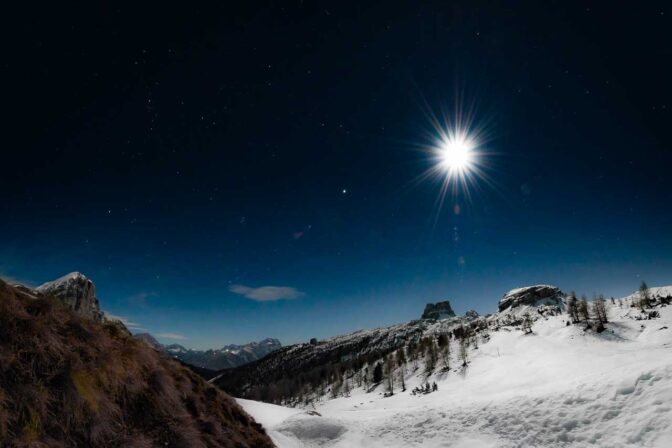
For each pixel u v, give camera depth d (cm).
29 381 572
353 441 2847
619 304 10044
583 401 2027
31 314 703
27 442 510
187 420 912
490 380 6156
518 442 1980
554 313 12475
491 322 16062
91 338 789
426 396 6838
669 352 3111
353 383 14962
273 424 3350
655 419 1569
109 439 663
